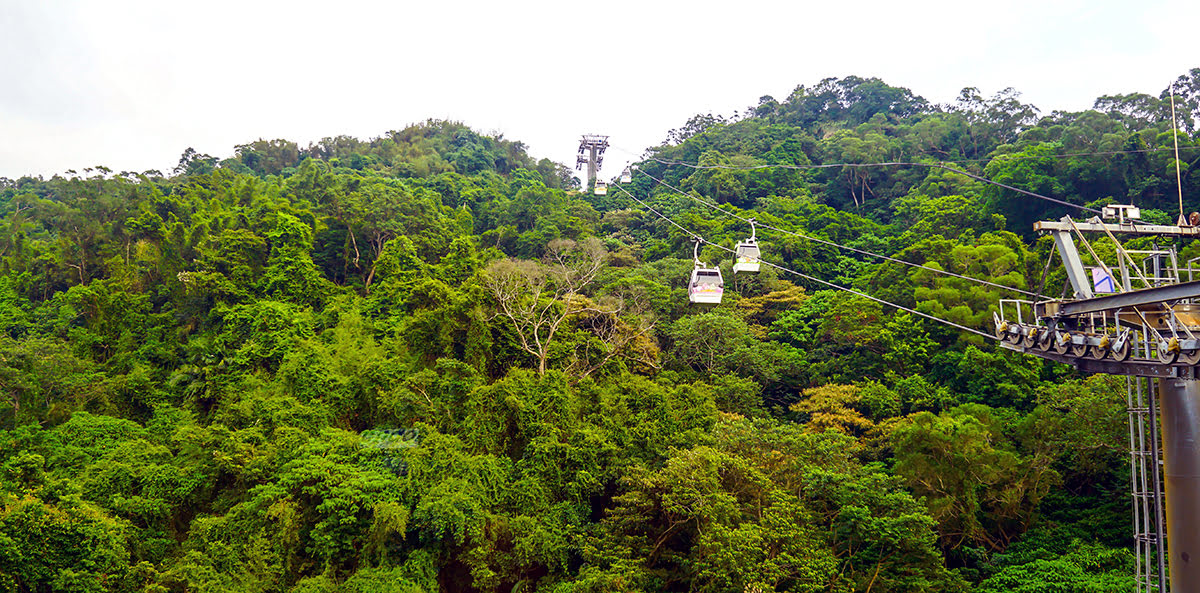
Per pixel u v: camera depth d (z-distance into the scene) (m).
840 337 48.72
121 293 49.53
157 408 41.31
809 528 31.30
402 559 30.31
